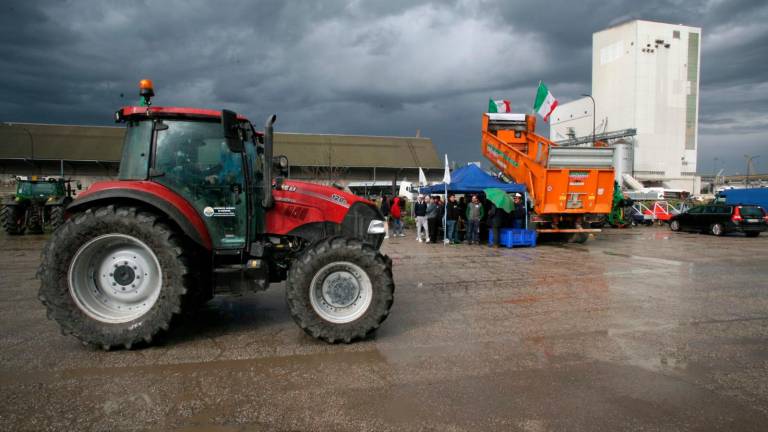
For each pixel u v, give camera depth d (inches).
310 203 195.9
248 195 181.8
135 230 160.7
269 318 209.3
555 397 126.5
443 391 130.3
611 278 320.2
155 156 176.2
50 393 127.8
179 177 176.9
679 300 249.4
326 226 197.5
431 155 2167.8
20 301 242.4
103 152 1733.5
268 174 177.8
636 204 1015.0
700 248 523.2
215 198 179.0
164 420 112.8
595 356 159.9
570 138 2605.8
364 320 170.1
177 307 162.6
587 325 199.6
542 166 521.3
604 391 130.6
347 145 2106.3
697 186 2476.6
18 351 162.6
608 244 569.0
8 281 300.2
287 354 160.9
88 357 156.9
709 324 201.2
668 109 2423.7
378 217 207.3
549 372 144.9
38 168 1680.6
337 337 167.8
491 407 120.3
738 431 108.3
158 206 164.7
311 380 137.9
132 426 109.7
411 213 877.8
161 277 163.2
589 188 528.7
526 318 211.6
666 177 2432.3
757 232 709.9
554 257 439.2
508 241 526.0
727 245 559.5
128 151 177.3
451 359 156.6
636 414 116.5
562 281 308.7
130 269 166.7
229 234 180.2
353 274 173.6
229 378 139.3
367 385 134.3
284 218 192.9
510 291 274.8
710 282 304.3
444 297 257.6
